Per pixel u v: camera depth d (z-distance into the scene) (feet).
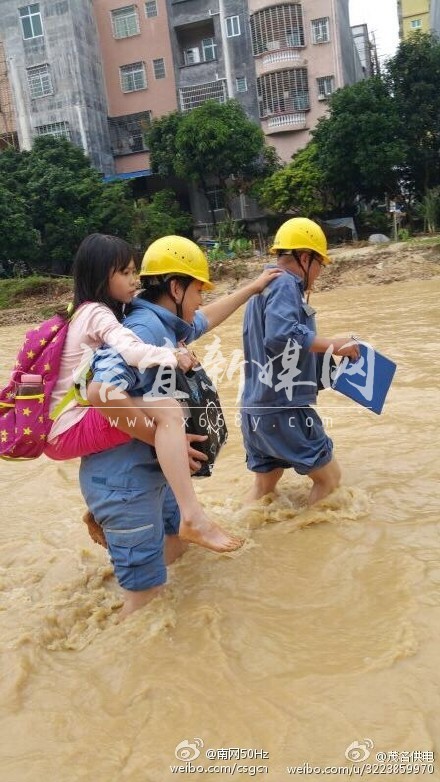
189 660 8.66
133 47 108.37
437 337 32.30
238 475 15.71
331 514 12.57
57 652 9.30
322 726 7.32
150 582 9.94
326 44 101.35
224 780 6.71
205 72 106.11
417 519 12.16
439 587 9.84
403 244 73.05
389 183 92.17
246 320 12.89
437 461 14.98
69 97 105.19
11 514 14.70
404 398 20.97
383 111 88.58
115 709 7.91
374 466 14.96
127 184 98.84
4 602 10.69
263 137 97.40
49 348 9.77
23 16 104.47
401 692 7.73
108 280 9.87
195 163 96.02
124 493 9.66
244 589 10.39
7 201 85.35
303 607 9.75
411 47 89.35
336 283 67.62
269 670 8.34
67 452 9.91
